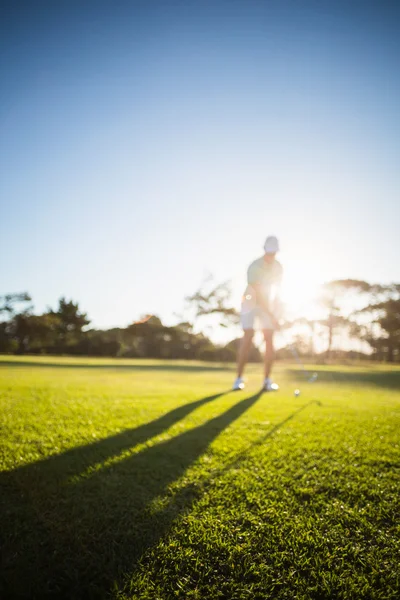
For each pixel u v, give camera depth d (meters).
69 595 1.02
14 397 3.95
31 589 1.04
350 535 1.30
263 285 5.18
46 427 2.61
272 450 2.18
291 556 1.19
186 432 2.54
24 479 1.68
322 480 1.76
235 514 1.42
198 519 1.38
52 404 3.53
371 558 1.18
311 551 1.21
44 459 1.94
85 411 3.21
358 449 2.23
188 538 1.26
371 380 7.65
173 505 1.48
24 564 1.12
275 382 6.71
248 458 2.04
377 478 1.80
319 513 1.45
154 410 3.30
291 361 29.58
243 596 1.03
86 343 26.25
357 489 1.66
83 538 1.25
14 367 9.95
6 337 33.31
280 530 1.32
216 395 4.40
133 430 2.58
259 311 5.19
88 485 1.64
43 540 1.23
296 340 37.56
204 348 25.97
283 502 1.53
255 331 5.22
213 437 2.43
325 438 2.45
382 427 2.78
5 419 2.84
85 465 1.87
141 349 25.31
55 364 11.98
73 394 4.26
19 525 1.31
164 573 1.10
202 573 1.11
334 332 39.84
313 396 4.55
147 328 23.50
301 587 1.06
